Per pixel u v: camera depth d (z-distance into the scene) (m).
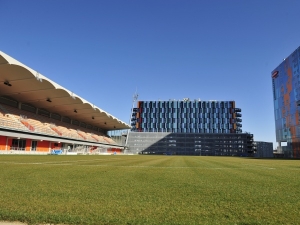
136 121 122.62
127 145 99.50
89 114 60.50
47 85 36.78
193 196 5.21
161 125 120.69
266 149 101.50
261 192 5.80
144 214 3.79
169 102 123.38
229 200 4.86
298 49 57.12
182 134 101.31
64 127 56.44
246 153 96.94
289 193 5.71
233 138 98.75
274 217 3.73
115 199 4.77
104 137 80.81
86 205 4.25
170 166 15.05
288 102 62.06
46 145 44.75
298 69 57.03
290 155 60.22
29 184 6.34
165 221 3.47
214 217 3.70
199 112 120.25
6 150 33.25
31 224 3.34
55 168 11.55
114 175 8.99
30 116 46.00
